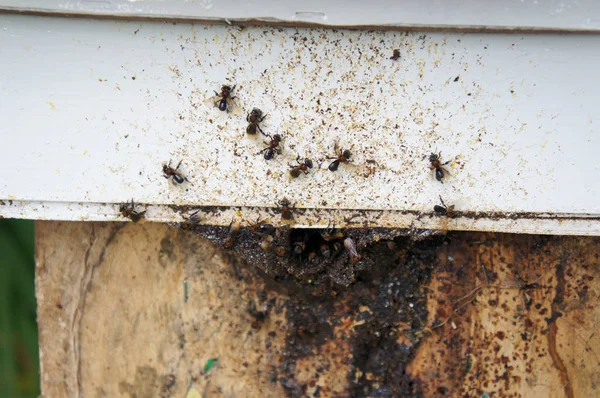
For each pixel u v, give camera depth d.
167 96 0.37
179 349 0.41
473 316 0.40
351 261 0.39
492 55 0.36
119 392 0.41
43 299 0.41
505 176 0.37
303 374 0.41
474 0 0.34
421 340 0.40
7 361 0.49
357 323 0.40
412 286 0.40
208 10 0.35
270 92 0.37
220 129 0.37
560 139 0.37
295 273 0.39
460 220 0.38
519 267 0.40
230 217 0.38
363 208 0.37
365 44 0.36
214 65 0.36
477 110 0.36
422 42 0.36
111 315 0.41
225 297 0.40
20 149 0.38
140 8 0.35
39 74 0.37
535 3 0.34
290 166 0.37
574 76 0.36
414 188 0.37
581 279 0.40
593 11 0.35
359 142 0.37
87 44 0.36
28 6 0.35
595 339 0.40
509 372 0.40
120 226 0.41
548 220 0.38
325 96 0.36
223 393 0.41
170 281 0.41
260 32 0.36
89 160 0.38
